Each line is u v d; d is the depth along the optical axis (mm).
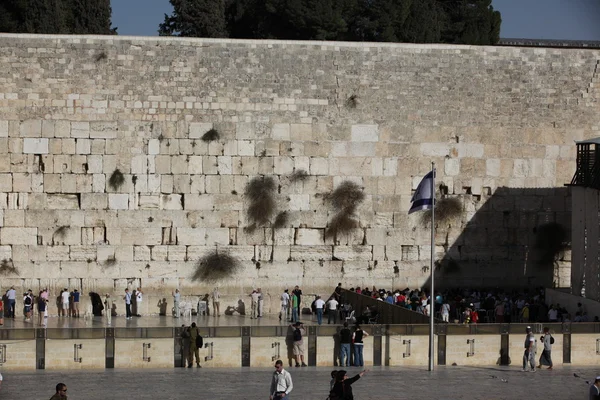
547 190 56031
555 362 39688
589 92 56438
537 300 51781
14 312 51719
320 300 49812
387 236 54844
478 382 35688
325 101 54375
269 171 53906
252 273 53781
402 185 54906
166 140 53094
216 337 38531
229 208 53594
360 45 54719
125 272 52906
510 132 55844
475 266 55625
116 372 37062
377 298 50969
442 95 55312
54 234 52438
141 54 52969
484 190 55688
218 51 53531
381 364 39125
